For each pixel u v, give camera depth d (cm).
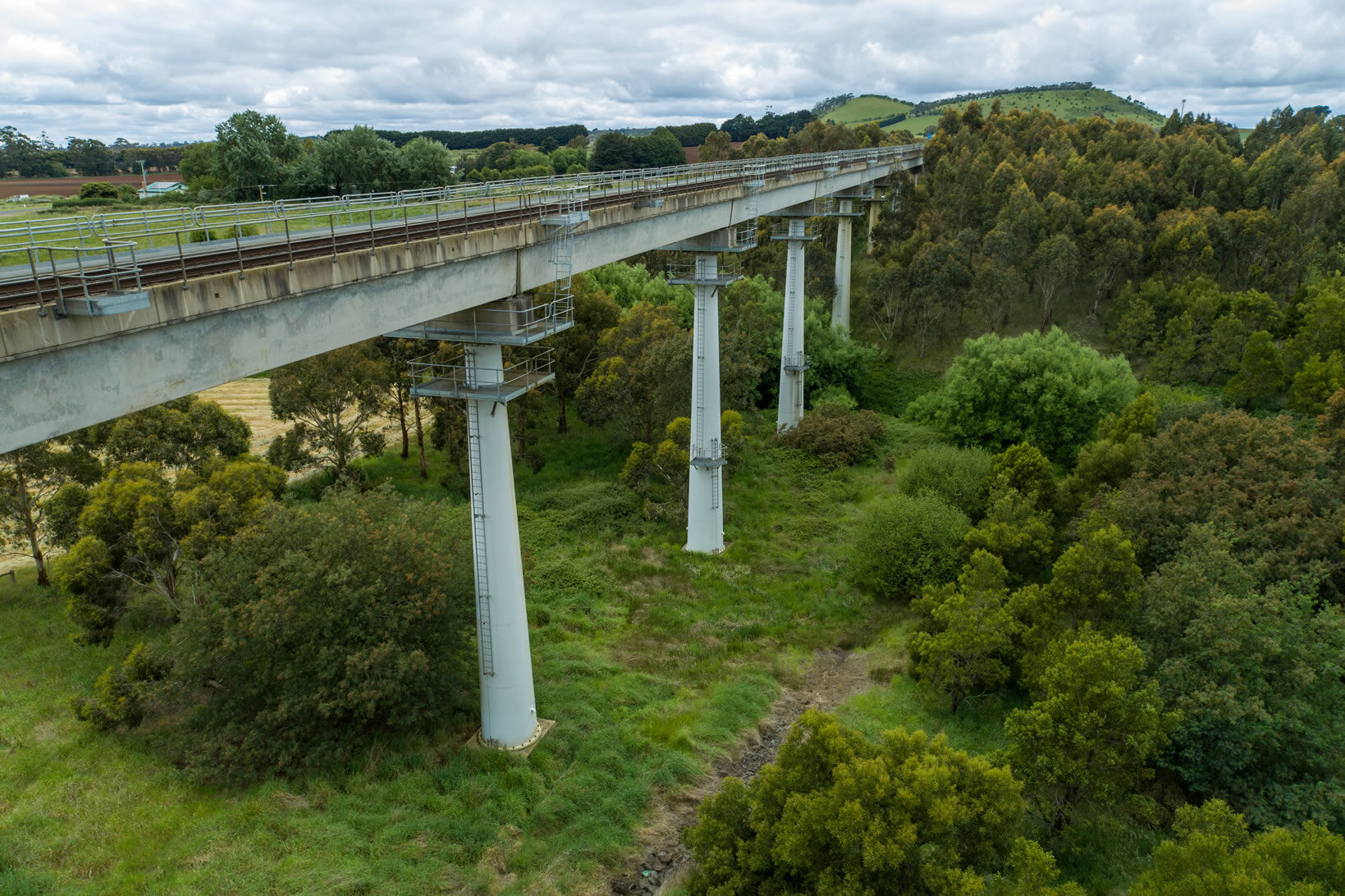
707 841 1775
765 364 6384
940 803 1591
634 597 3606
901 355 7350
